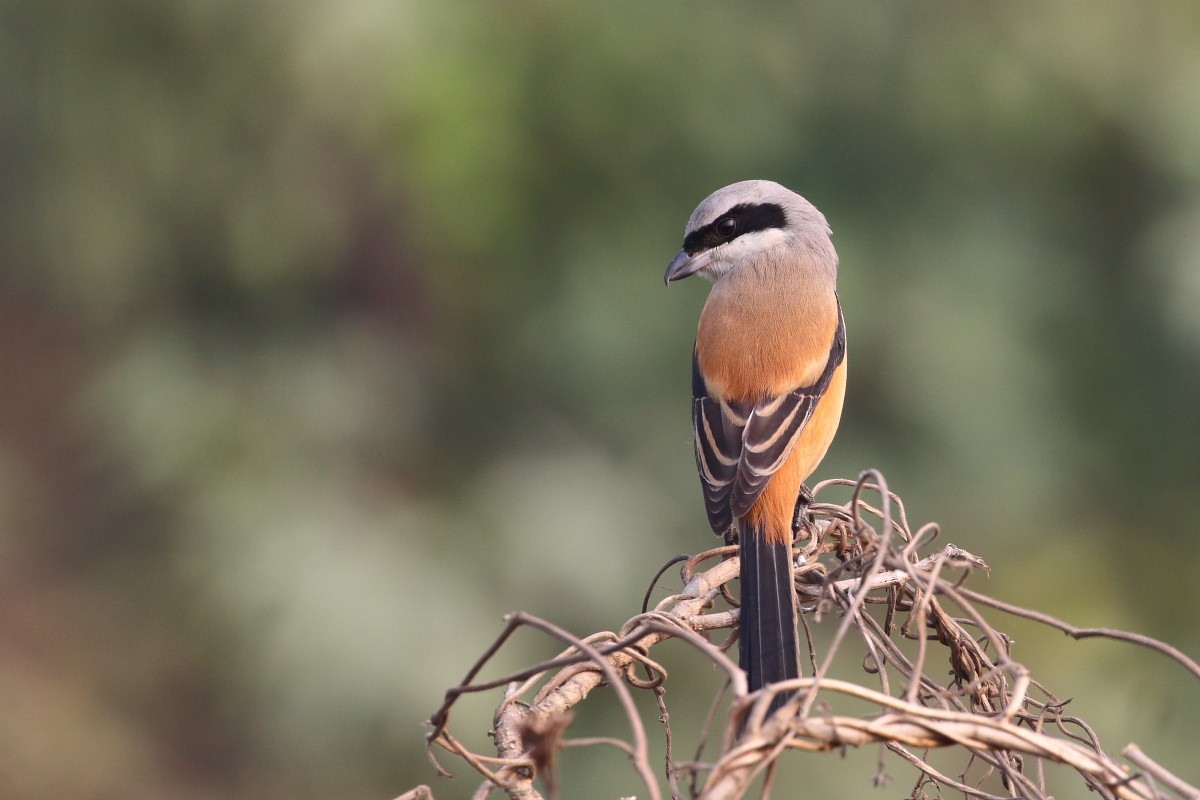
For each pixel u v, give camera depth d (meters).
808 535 6.24
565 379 12.18
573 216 12.38
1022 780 4.51
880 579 4.82
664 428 11.99
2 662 12.98
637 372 11.98
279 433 12.21
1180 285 11.73
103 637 13.41
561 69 11.91
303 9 11.60
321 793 11.45
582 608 11.50
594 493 11.75
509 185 12.19
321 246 12.69
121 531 14.08
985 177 12.28
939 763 10.03
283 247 12.66
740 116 12.08
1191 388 12.21
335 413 12.34
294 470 12.06
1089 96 11.98
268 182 12.45
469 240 12.38
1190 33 12.01
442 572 11.47
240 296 12.90
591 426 12.24
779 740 3.82
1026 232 12.20
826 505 5.74
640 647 4.85
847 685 3.91
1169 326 11.98
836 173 12.05
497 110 11.93
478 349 12.62
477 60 11.81
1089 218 12.47
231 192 12.52
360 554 11.42
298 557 11.36
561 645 11.42
